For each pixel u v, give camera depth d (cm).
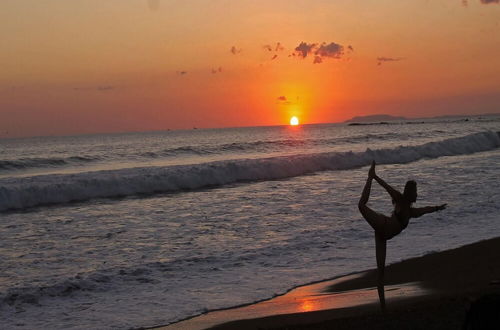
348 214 1673
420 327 730
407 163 3397
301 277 1051
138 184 2420
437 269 1057
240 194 2228
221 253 1237
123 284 1016
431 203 1797
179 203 2020
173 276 1066
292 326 777
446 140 4084
